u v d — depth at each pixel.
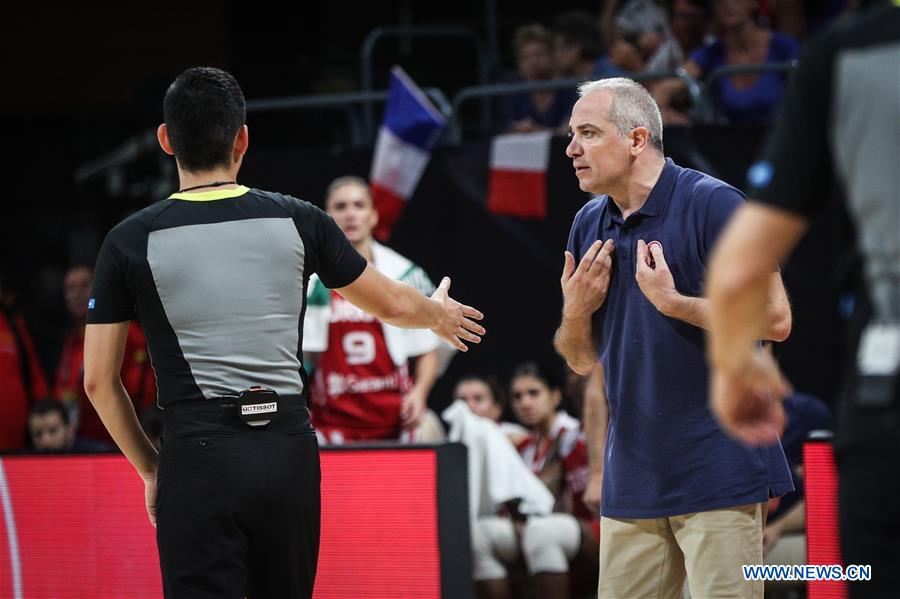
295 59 33.31
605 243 11.98
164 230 10.81
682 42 25.97
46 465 18.53
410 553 16.50
